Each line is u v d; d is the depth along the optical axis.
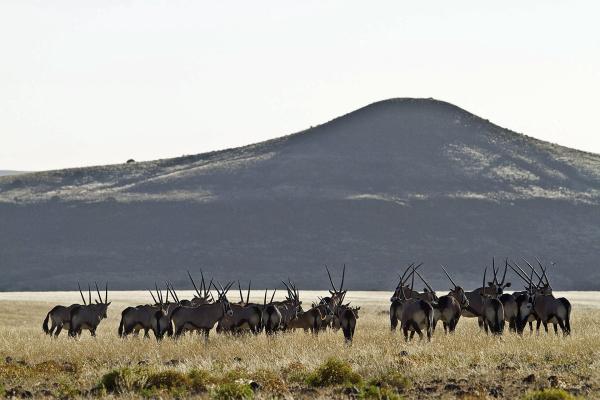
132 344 90.44
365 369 67.19
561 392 52.22
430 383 61.47
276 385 59.03
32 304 188.00
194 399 54.84
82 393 58.41
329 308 109.38
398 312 100.31
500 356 74.38
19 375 68.38
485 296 103.00
